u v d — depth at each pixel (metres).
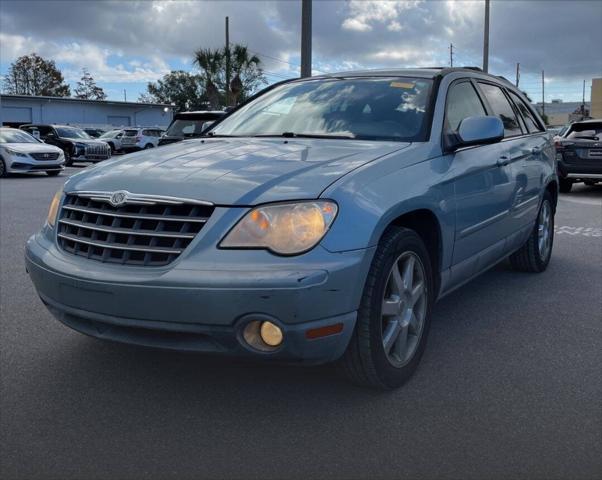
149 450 2.82
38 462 2.71
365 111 4.14
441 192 3.64
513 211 4.94
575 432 2.95
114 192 3.13
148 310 2.88
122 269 2.97
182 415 3.15
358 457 2.75
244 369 3.69
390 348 3.32
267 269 2.78
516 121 5.43
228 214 2.89
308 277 2.76
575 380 3.54
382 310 3.20
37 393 3.40
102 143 27.56
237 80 29.69
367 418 3.10
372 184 3.16
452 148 3.89
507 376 3.60
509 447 2.81
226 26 37.62
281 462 2.71
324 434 2.95
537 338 4.24
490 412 3.16
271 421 3.08
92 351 3.99
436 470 2.64
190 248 2.87
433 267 3.80
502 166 4.62
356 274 2.93
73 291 3.09
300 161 3.30
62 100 49.31
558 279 5.83
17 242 7.71
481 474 2.60
